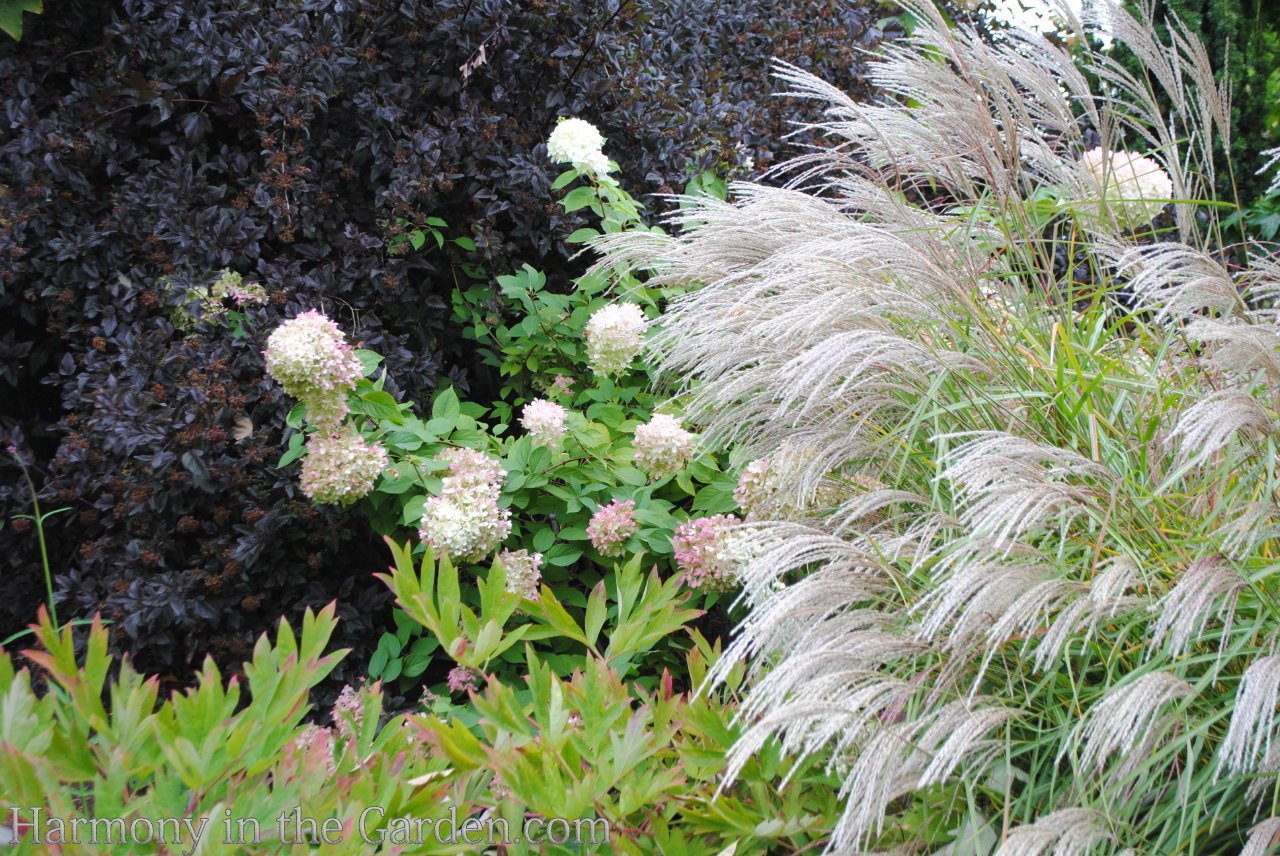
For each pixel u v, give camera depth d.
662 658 4.63
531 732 4.07
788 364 4.27
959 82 4.57
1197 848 4.09
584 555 4.72
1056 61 4.65
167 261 4.80
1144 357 4.54
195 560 4.69
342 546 4.88
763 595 4.28
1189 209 4.61
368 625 4.75
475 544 4.58
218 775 3.95
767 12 5.74
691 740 4.19
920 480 4.44
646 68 5.31
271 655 4.05
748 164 5.34
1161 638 4.12
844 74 5.66
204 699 3.99
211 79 4.86
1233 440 4.21
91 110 4.83
